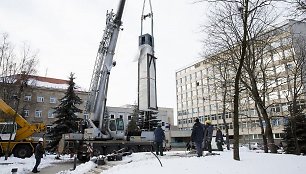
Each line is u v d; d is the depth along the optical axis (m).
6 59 33.31
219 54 22.20
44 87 58.66
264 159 12.41
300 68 26.64
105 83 21.06
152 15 25.36
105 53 21.36
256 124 60.31
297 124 30.33
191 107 89.75
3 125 23.02
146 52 24.72
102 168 13.22
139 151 20.91
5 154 21.44
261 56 21.28
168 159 12.83
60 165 19.12
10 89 33.28
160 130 15.92
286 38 25.12
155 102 24.77
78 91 60.22
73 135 21.05
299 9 9.30
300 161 12.04
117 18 21.75
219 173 8.93
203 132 13.91
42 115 57.44
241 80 21.05
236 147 12.09
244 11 12.45
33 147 23.31
